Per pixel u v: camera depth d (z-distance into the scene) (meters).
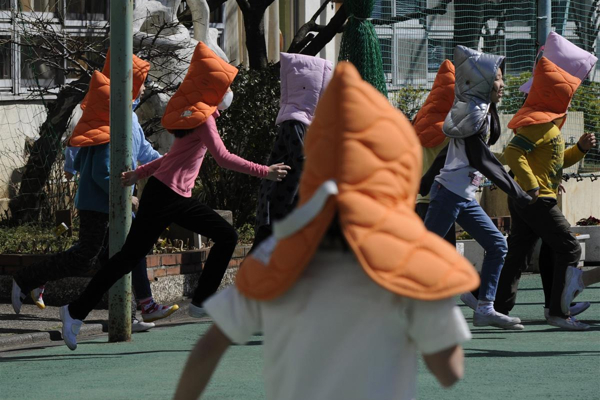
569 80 11.02
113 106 10.38
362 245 3.22
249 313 3.46
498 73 10.70
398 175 3.32
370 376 3.27
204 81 10.10
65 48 16.62
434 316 3.28
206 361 3.51
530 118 10.94
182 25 18.92
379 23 24.62
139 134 11.33
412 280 3.21
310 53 23.33
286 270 3.31
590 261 18.11
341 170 3.28
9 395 7.80
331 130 3.32
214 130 10.05
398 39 24.88
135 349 10.15
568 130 21.77
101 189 11.04
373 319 3.29
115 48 10.35
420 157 3.42
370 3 15.73
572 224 20.64
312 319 3.31
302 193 3.38
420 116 12.24
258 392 7.60
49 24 16.83
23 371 8.96
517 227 11.37
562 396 7.44
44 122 17.09
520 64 22.50
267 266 3.37
